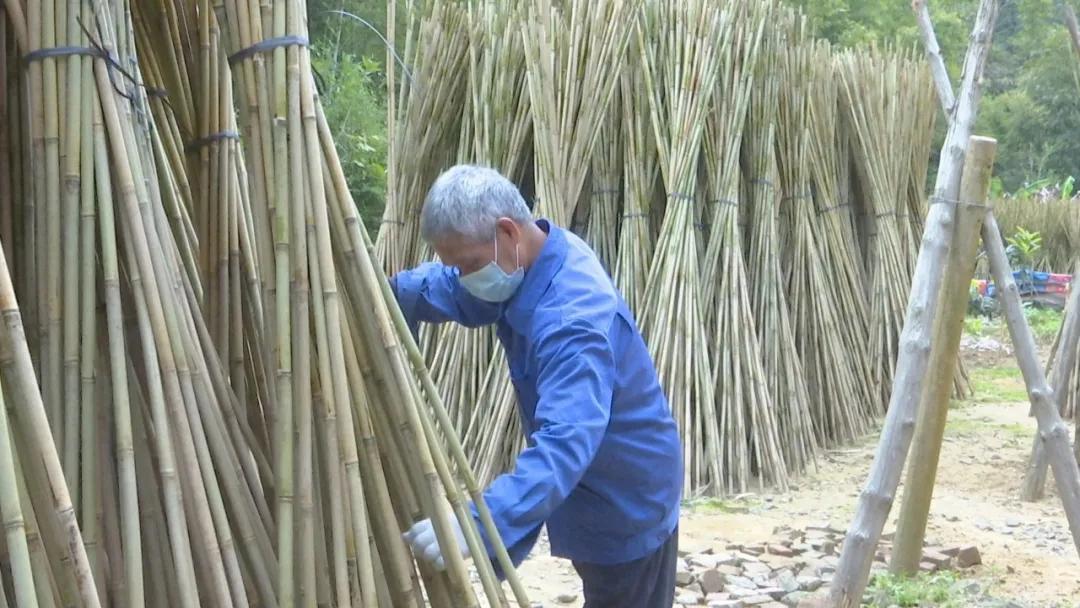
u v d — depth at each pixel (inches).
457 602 84.4
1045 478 232.5
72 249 71.7
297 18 77.8
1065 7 251.4
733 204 245.4
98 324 74.7
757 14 250.2
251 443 83.9
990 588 176.4
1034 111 1237.7
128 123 74.7
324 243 76.7
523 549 87.9
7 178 75.9
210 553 73.2
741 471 233.6
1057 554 195.8
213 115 88.0
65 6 72.2
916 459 173.8
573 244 98.8
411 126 245.0
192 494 73.3
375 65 528.7
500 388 228.2
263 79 77.4
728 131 244.8
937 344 169.6
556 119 230.4
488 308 112.7
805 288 286.0
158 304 72.9
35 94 72.4
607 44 233.6
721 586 170.9
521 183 245.1
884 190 312.2
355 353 80.0
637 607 112.8
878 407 308.5
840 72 313.4
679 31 235.5
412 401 79.4
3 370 63.2
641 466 103.3
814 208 301.1
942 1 1177.4
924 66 328.5
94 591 61.5
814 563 182.9
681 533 202.7
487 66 236.1
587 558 109.3
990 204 165.5
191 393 74.4
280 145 76.4
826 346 285.3
